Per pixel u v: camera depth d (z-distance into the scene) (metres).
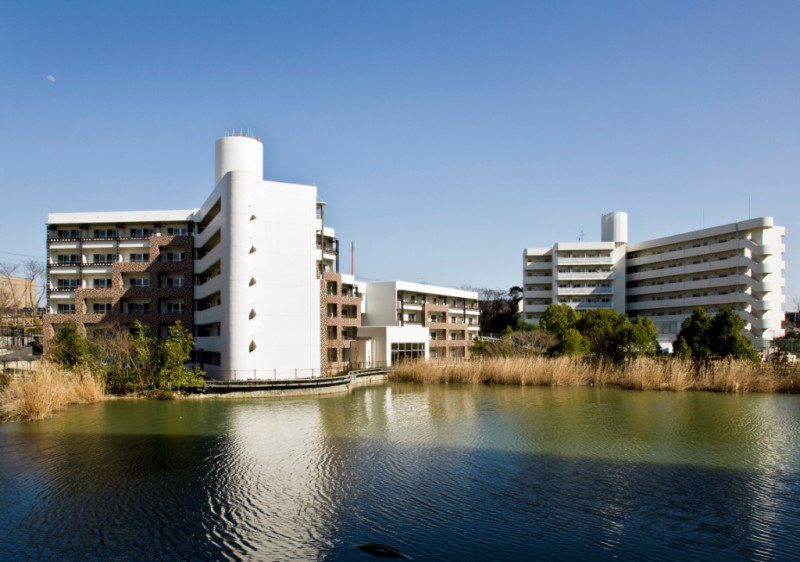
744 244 82.50
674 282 94.06
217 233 54.25
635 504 17.55
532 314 107.38
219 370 48.78
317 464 22.19
